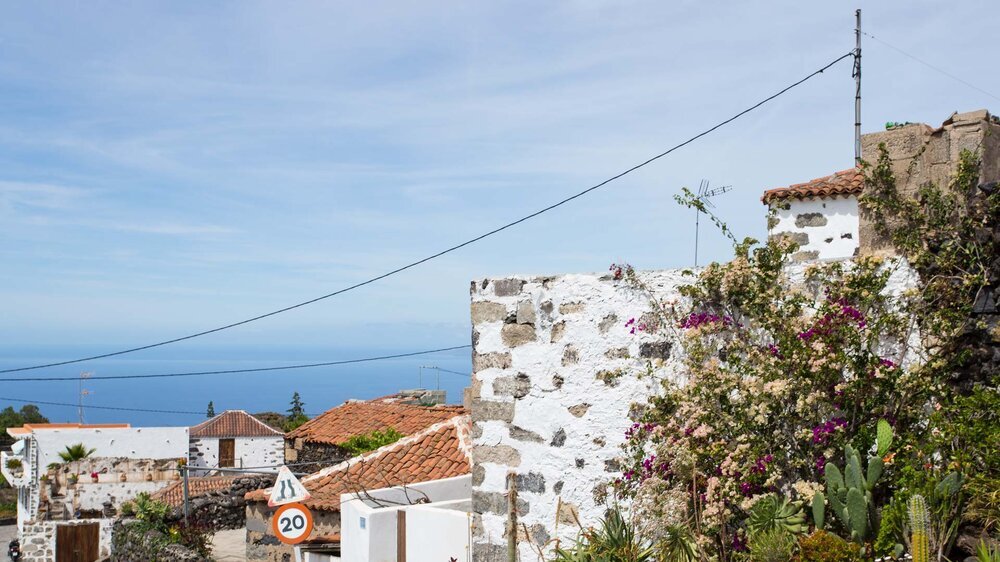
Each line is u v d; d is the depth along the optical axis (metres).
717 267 8.88
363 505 13.93
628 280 9.48
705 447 8.56
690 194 9.13
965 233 8.51
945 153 10.75
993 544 7.08
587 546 9.05
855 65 16.75
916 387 7.99
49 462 36.94
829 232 15.62
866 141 11.15
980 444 7.52
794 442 8.25
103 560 33.38
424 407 26.58
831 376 8.05
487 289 10.29
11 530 47.50
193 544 22.92
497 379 10.17
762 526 7.90
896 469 7.88
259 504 20.28
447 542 11.98
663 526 8.75
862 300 8.30
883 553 7.37
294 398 87.06
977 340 8.14
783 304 8.58
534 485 9.84
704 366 8.88
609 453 9.45
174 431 40.03
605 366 9.54
